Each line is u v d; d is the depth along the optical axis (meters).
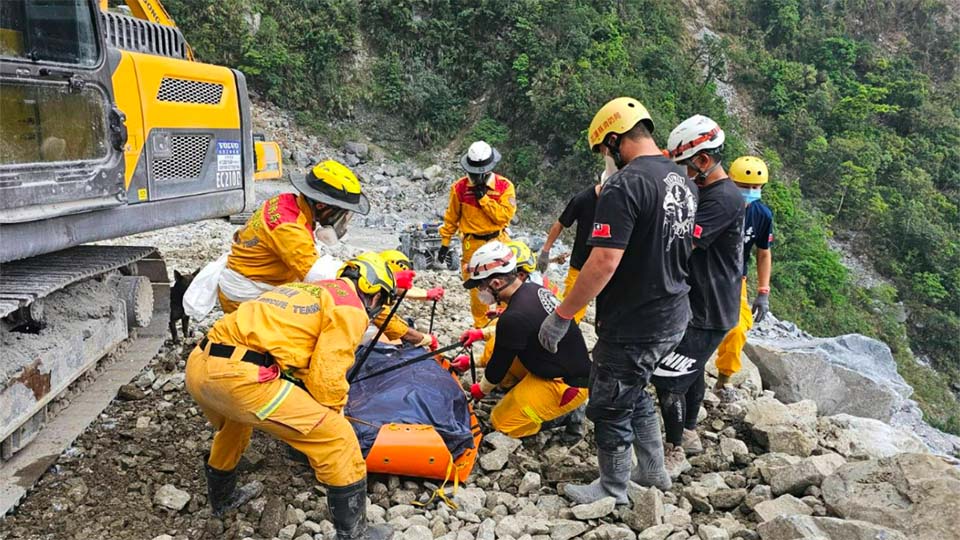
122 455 4.38
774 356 6.36
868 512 3.42
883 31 47.41
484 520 3.75
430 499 3.99
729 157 31.61
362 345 4.75
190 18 26.86
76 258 5.10
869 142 37.84
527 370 4.54
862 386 6.29
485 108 29.47
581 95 27.00
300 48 28.53
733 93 38.41
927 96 43.72
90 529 3.69
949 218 38.62
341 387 3.22
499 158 6.25
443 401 4.29
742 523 3.82
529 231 25.75
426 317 7.46
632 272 3.41
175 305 5.95
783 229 31.72
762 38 41.25
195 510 3.91
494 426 4.72
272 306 3.27
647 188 3.31
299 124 27.88
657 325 3.47
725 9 41.41
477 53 29.88
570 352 4.38
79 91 4.01
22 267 4.64
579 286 3.29
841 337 8.16
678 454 4.32
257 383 3.11
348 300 3.27
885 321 31.45
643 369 3.56
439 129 29.28
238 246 4.45
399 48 29.98
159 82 4.82
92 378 5.21
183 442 4.57
